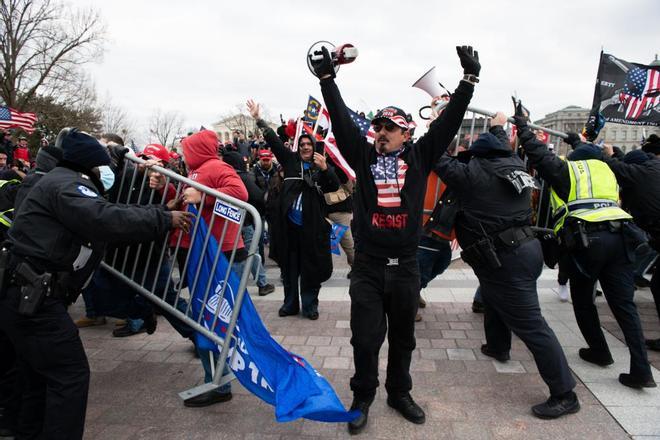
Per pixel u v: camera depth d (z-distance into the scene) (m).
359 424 2.63
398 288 2.61
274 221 4.59
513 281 2.83
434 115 3.62
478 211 2.93
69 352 2.23
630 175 3.56
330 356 3.69
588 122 4.59
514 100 3.38
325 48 2.53
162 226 2.42
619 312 3.12
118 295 3.33
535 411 2.78
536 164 3.22
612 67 5.14
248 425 2.72
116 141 4.57
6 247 2.22
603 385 3.14
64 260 2.23
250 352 2.66
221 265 2.79
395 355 2.78
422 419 2.72
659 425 2.65
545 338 2.78
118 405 2.95
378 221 2.54
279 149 4.61
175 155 7.65
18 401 2.62
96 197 2.27
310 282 4.48
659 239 3.57
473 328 4.29
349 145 2.63
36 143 26.17
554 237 3.44
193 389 2.78
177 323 3.18
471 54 2.46
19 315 2.14
